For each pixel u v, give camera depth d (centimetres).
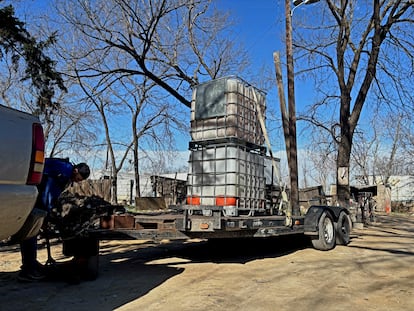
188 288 523
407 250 893
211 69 1938
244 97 795
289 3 1055
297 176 976
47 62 1171
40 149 354
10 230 329
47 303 456
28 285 537
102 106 2575
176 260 745
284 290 516
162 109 2794
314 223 864
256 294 495
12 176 325
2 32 1062
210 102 791
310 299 473
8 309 434
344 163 1553
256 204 807
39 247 889
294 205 952
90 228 557
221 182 748
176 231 620
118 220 576
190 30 1833
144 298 476
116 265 691
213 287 529
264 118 874
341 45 1622
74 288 523
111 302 459
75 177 562
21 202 330
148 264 702
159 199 2086
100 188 2045
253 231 699
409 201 4703
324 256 804
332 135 1780
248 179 782
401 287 538
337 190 1555
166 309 431
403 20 1569
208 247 926
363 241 1069
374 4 1541
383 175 5253
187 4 1648
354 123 1581
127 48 1516
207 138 787
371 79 1575
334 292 507
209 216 666
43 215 379
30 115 359
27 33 1126
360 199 1738
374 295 495
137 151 2845
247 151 796
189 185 798
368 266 691
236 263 716
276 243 941
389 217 2675
